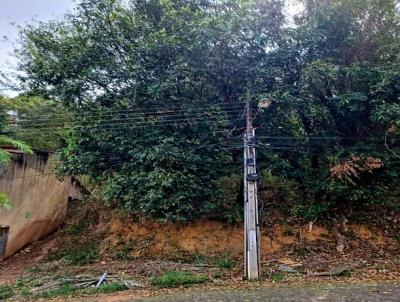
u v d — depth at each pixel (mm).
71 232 17562
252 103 13719
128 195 13906
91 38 14227
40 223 17344
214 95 14484
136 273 13062
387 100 13219
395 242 13969
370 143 14227
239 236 14758
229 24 13344
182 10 13922
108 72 14297
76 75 14258
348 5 13633
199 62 13773
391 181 14898
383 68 13219
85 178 19672
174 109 14055
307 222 14945
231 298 10047
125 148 14195
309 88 13594
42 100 17125
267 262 13312
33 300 11273
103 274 12945
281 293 10266
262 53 14180
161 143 13672
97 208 18016
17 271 14328
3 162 11398
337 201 15102
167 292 11234
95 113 14602
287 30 13938
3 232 15516
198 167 14094
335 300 9336
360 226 14664
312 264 12922
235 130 14484
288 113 14156
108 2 14141
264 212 15719
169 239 15047
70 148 15219
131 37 14289
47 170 17797
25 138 16828
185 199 13602
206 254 14328
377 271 12125
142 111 14281
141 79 14062
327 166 14367
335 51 14047
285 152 14805
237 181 16359
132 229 16031
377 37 14070
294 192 16328
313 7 14438
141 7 15039
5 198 10359
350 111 13805
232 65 13992
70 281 12586
